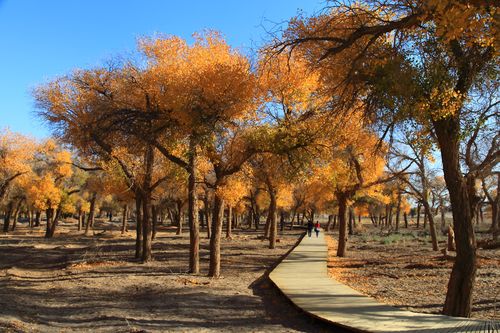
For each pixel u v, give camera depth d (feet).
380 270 59.82
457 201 29.73
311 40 28.96
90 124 53.78
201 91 44.21
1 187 123.44
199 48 50.21
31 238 150.30
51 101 56.18
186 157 51.57
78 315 32.86
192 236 57.41
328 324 28.30
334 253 86.33
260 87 44.75
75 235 171.53
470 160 47.85
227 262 72.95
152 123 50.55
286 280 46.70
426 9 22.21
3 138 120.06
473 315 32.09
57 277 57.31
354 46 29.07
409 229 214.90
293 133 46.44
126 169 64.90
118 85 52.65
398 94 26.25
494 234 85.46
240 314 33.32
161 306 35.68
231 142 49.73
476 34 20.93
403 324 25.75
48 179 143.23
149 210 72.69
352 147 59.98
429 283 47.98
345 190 74.18
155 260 76.54
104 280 51.62
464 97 27.96
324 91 34.12
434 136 31.32
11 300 37.40
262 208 208.33
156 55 50.65
